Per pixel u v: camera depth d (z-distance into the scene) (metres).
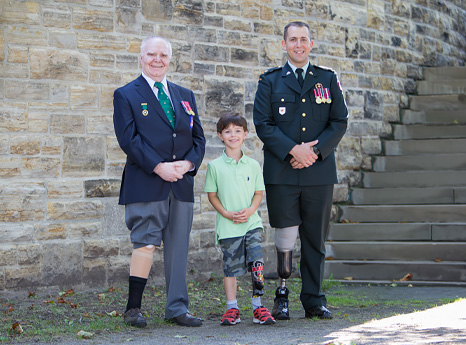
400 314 5.51
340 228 8.41
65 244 6.70
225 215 5.13
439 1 11.33
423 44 10.80
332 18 9.05
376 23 9.74
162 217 5.00
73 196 6.78
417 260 7.85
